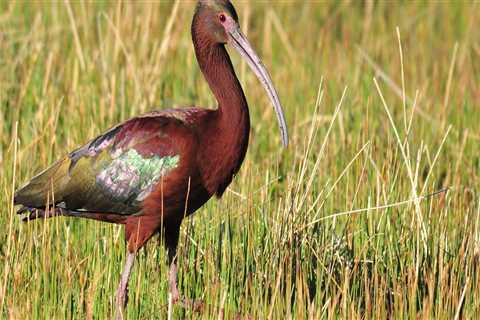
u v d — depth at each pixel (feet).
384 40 71.61
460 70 66.95
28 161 46.78
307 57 67.46
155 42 59.36
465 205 45.01
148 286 38.04
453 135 54.39
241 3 76.28
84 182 38.45
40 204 38.99
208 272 36.96
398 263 39.29
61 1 66.23
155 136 37.58
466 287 35.37
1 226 41.27
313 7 79.15
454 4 78.28
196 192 37.96
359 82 61.98
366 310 35.53
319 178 46.47
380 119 55.62
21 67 58.85
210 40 38.34
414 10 78.59
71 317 36.58
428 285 36.86
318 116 52.90
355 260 37.76
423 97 61.05
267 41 70.28
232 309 36.65
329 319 34.73
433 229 40.50
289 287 35.42
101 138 38.63
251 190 42.01
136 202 37.88
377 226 41.39
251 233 38.88
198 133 37.55
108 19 57.72
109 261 38.06
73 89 55.21
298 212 39.04
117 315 36.32
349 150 50.44
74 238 41.11
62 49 63.41
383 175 43.55
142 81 56.90
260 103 59.82
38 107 54.75
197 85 61.05
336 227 43.86
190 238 40.24
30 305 35.76
